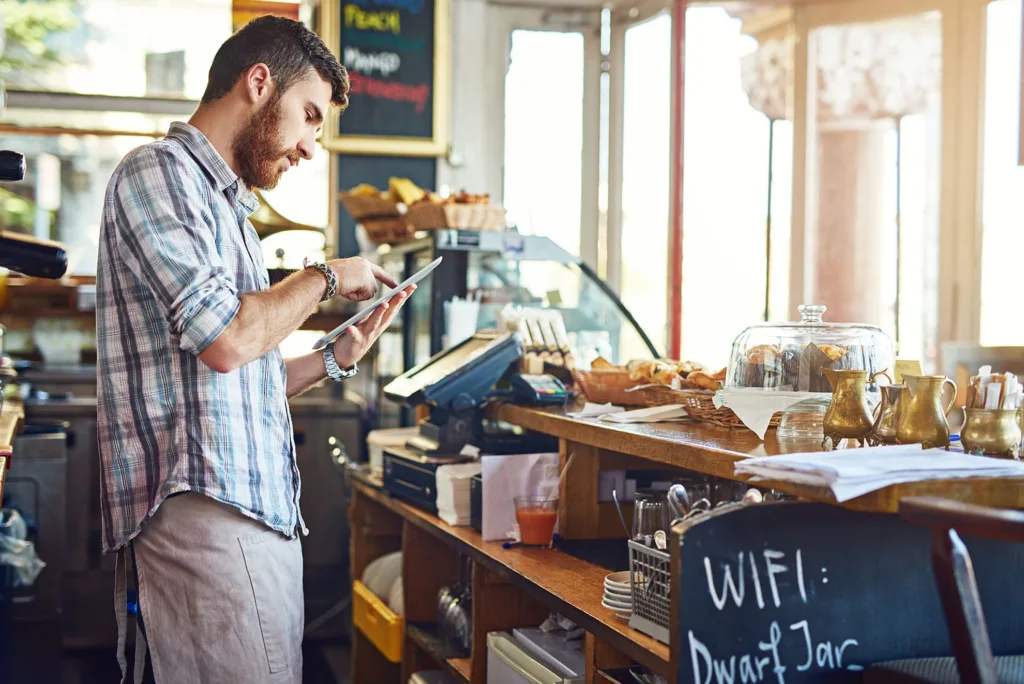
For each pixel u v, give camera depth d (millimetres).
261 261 2102
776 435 2008
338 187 5223
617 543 2557
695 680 1578
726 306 5254
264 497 1942
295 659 2023
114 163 5176
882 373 1947
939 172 4738
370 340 2270
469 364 2861
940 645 1720
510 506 2619
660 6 5227
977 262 4648
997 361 3285
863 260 5012
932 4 4688
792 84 5039
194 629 1897
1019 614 1796
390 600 3238
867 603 1681
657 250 5316
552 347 3090
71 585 4340
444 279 3691
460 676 2613
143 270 1790
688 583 1577
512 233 3746
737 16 5148
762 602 1621
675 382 2451
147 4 5137
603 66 5566
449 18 5324
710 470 1794
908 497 1439
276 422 2004
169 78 5176
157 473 1889
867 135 4980
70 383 4852
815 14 4977
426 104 5301
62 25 5070
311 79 2016
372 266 2223
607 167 5570
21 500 4020
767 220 5188
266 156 2002
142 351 1881
